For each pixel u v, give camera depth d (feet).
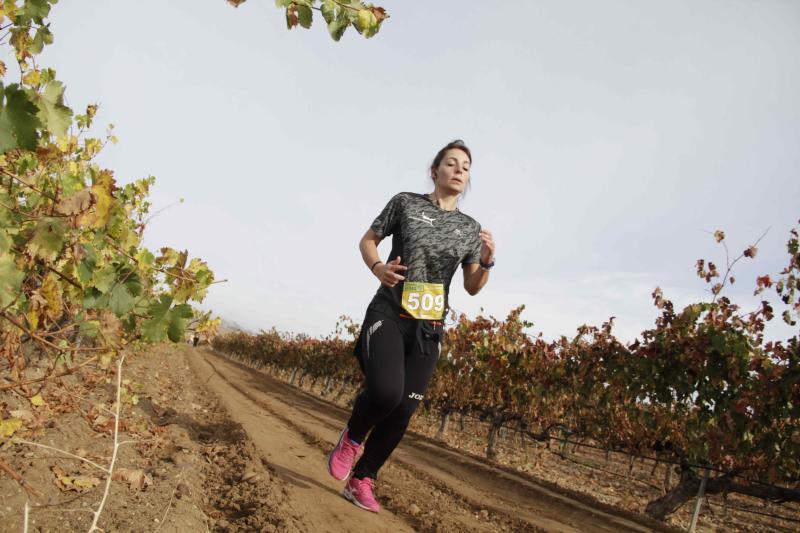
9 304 4.91
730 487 19.36
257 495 9.05
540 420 33.27
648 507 20.81
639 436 26.53
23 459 7.43
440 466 21.93
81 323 6.58
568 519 15.33
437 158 9.98
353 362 68.39
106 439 10.53
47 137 6.19
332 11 4.09
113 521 6.31
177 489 8.44
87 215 4.99
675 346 21.65
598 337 26.30
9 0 5.91
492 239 9.39
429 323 9.22
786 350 17.30
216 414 21.50
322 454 16.81
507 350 33.12
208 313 9.26
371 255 9.39
